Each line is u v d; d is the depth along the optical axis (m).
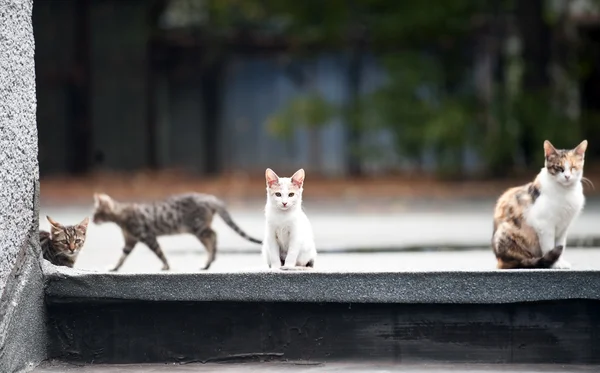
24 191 5.54
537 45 24.55
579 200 6.19
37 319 5.68
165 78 28.89
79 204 19.64
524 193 6.39
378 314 5.79
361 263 7.39
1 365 5.13
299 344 5.82
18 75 5.45
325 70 29.31
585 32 27.75
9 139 5.29
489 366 5.70
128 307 5.82
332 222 15.23
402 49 27.12
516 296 5.66
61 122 27.61
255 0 27.28
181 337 5.84
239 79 29.42
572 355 5.73
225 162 29.62
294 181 6.13
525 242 6.29
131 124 27.77
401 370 5.62
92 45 27.47
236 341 5.83
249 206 19.19
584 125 26.39
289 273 5.71
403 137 25.98
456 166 25.52
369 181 25.78
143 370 5.70
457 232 12.61
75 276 5.79
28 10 5.62
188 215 8.21
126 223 8.09
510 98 24.50
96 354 5.83
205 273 5.73
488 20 26.02
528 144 24.73
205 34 27.75
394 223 14.85
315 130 29.45
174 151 29.34
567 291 5.64
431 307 5.75
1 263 5.16
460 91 27.33
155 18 27.59
